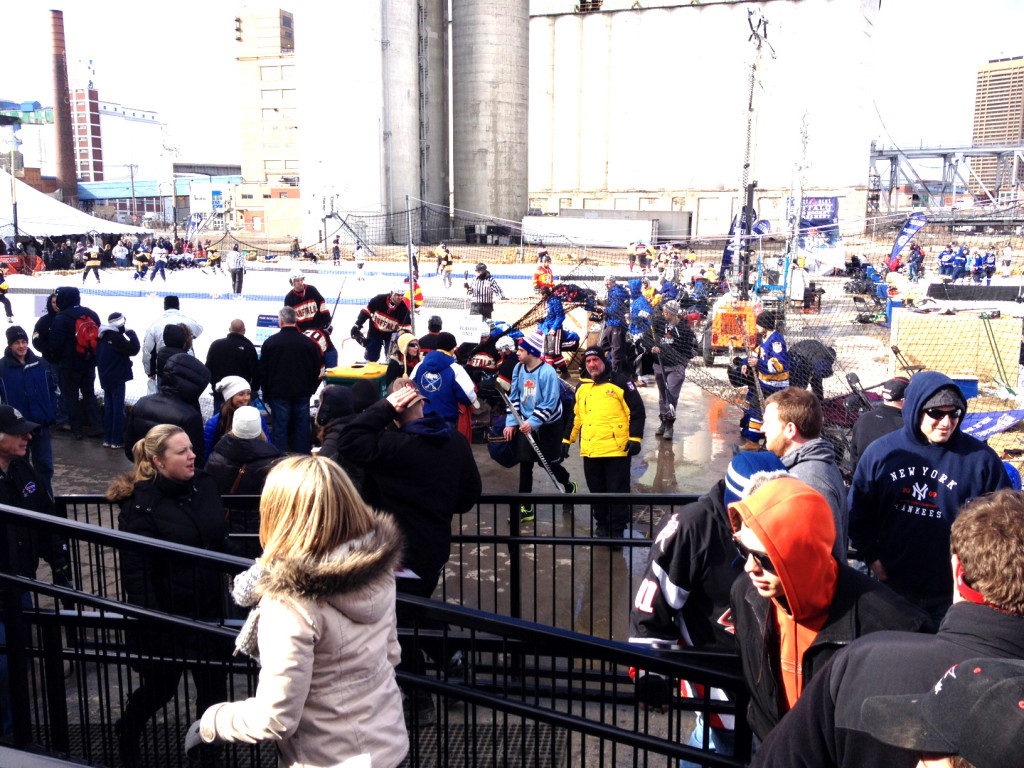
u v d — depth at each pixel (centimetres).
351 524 222
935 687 136
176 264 4838
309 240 6525
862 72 6962
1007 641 160
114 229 5419
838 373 1227
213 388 912
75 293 1052
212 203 9800
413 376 727
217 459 552
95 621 353
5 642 379
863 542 415
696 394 1372
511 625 280
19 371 778
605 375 684
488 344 1038
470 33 6788
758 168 7262
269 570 221
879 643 172
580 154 7744
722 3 7138
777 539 215
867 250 3144
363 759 224
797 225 2745
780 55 7069
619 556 675
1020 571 159
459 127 6988
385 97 6469
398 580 422
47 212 5209
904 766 158
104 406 1013
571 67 7638
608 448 682
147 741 384
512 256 5312
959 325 1249
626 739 272
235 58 11156
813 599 219
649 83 7462
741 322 1340
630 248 4488
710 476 928
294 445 959
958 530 176
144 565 378
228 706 231
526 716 285
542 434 755
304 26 6384
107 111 17125
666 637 319
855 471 421
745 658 246
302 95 6488
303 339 928
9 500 437
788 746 180
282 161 11288
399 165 6594
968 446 391
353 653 224
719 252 5369
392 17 6400
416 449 422
